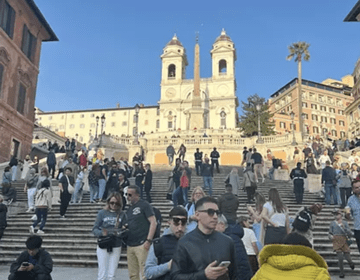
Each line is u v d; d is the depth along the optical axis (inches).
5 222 386.9
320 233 434.6
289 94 3720.5
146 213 235.3
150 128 3484.3
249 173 585.0
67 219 504.7
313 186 708.7
